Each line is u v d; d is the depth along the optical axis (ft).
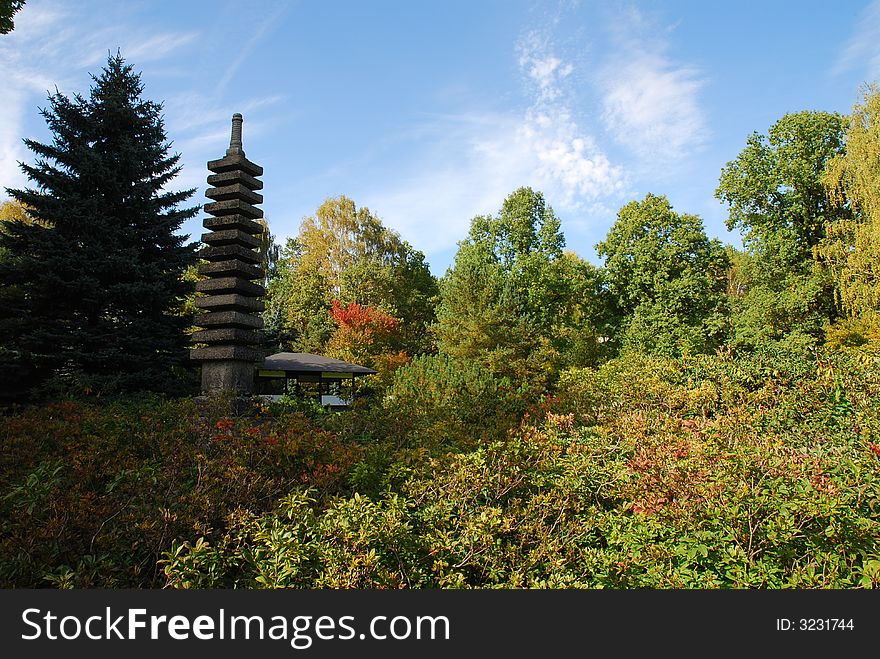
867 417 22.47
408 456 18.19
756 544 13.33
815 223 88.69
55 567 12.42
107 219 55.67
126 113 59.93
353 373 73.41
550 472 17.71
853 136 71.46
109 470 17.19
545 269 108.99
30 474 15.15
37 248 52.13
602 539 15.17
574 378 37.22
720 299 99.25
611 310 110.11
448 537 13.64
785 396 26.02
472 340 88.22
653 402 28.71
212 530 14.07
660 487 15.20
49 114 58.03
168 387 53.93
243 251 40.32
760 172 92.02
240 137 41.65
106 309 55.72
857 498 14.25
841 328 73.72
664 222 103.40
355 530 12.70
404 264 145.89
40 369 51.52
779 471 14.75
